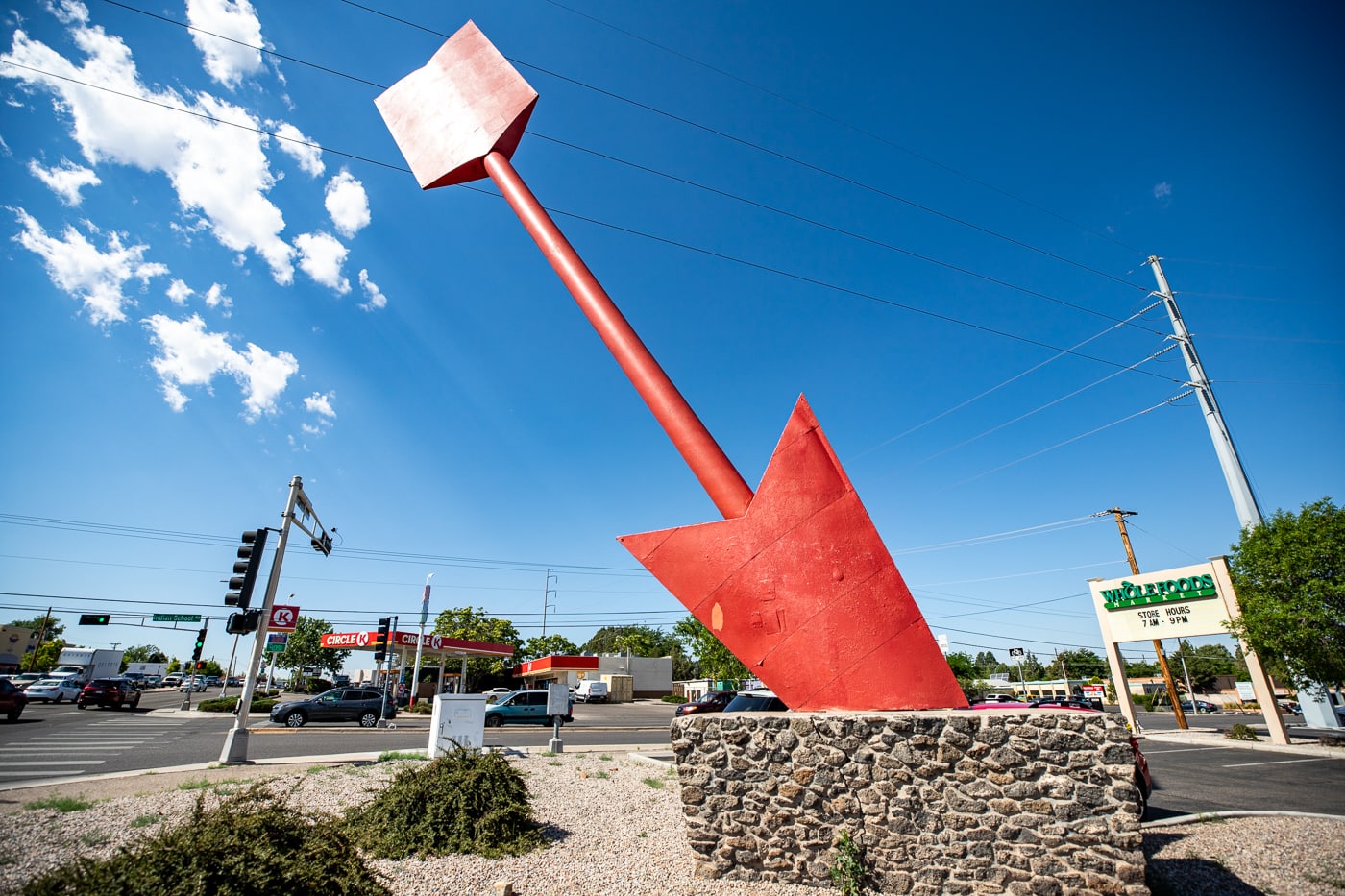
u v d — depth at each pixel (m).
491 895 5.88
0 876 5.80
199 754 15.73
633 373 9.35
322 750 16.89
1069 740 6.20
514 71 11.95
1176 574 24.78
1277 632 19.86
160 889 3.96
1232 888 6.59
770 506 8.04
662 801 10.46
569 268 10.15
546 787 11.41
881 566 7.67
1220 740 22.77
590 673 59.47
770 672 7.78
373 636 39.81
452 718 14.73
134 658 119.19
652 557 8.33
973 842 6.23
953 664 37.59
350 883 4.94
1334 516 19.27
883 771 6.63
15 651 80.50
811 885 6.53
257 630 14.20
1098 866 5.87
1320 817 9.65
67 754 15.39
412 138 12.70
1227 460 25.67
